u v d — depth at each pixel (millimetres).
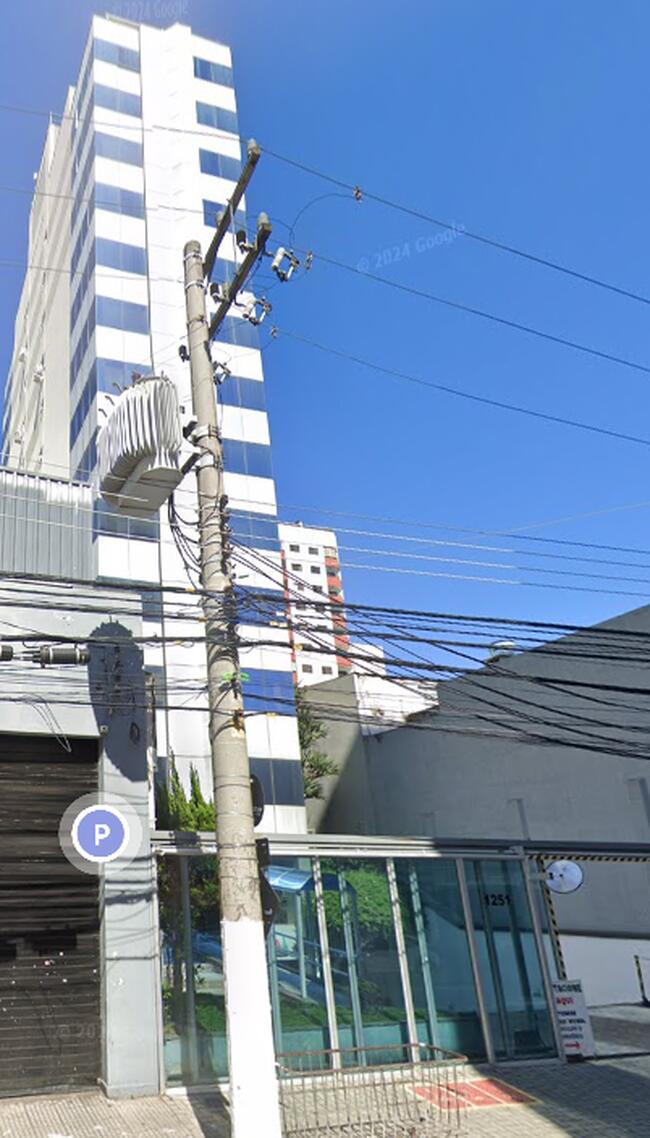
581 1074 11312
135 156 39875
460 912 12648
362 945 11883
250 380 38031
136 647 11781
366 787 31578
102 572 28406
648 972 20109
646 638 22234
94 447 32750
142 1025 9961
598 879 22469
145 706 11180
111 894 10430
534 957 12820
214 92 44125
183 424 9789
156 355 35531
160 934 10695
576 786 23453
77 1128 8484
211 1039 10422
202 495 9312
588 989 21766
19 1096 9484
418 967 12078
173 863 11195
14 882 10258
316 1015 11211
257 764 29734
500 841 13258
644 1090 10430
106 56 41812
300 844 12008
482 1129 8867
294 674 32031
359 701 32531
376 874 12391
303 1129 8641
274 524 35438
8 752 10812
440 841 12805
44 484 13078
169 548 30078
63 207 45281
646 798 21484
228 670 8547
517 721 25531
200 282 10453
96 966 10312
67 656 10180
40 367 47469
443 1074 11188
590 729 23266
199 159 41031
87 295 37062
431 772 28734
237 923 7629
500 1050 11977
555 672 24641
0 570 11961
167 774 23500
